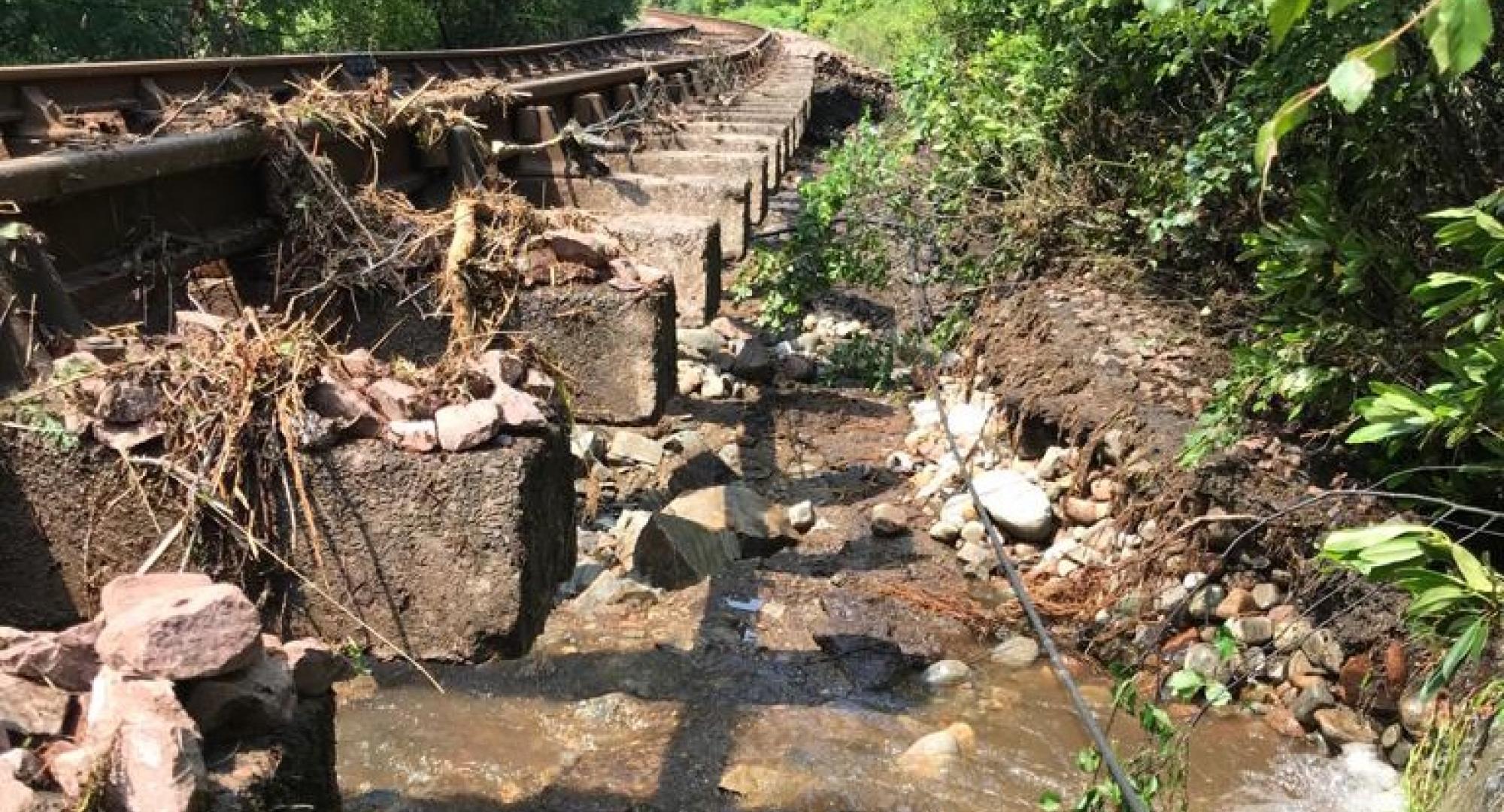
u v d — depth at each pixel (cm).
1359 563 264
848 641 460
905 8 2981
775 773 373
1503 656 374
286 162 494
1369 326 479
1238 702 434
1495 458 420
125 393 300
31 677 195
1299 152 547
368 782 354
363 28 2073
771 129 1134
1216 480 486
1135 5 654
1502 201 316
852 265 819
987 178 818
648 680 423
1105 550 519
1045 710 428
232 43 1574
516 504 305
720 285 669
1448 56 98
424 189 623
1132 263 670
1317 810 377
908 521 572
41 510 299
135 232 414
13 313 311
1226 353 591
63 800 172
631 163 850
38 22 1441
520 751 377
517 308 496
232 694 201
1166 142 688
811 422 695
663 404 505
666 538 505
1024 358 639
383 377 328
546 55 1383
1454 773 325
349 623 312
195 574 225
